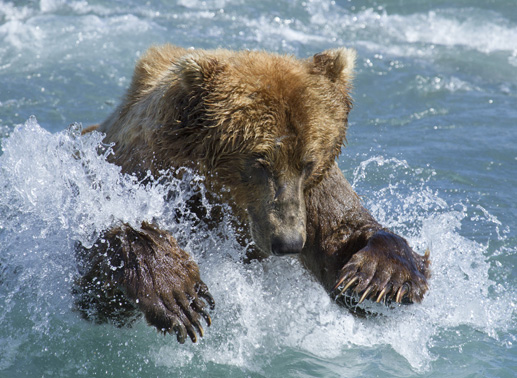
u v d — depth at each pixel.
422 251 11.85
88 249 9.24
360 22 26.39
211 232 10.27
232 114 8.53
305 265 10.38
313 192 9.91
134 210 9.34
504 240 12.61
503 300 11.06
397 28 25.89
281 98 8.46
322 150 8.86
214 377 9.52
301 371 9.62
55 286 10.38
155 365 9.70
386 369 9.62
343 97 9.39
